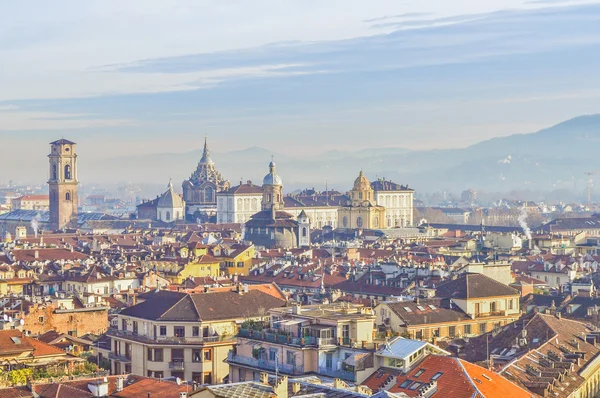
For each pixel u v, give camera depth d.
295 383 186.88
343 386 194.62
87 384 197.50
